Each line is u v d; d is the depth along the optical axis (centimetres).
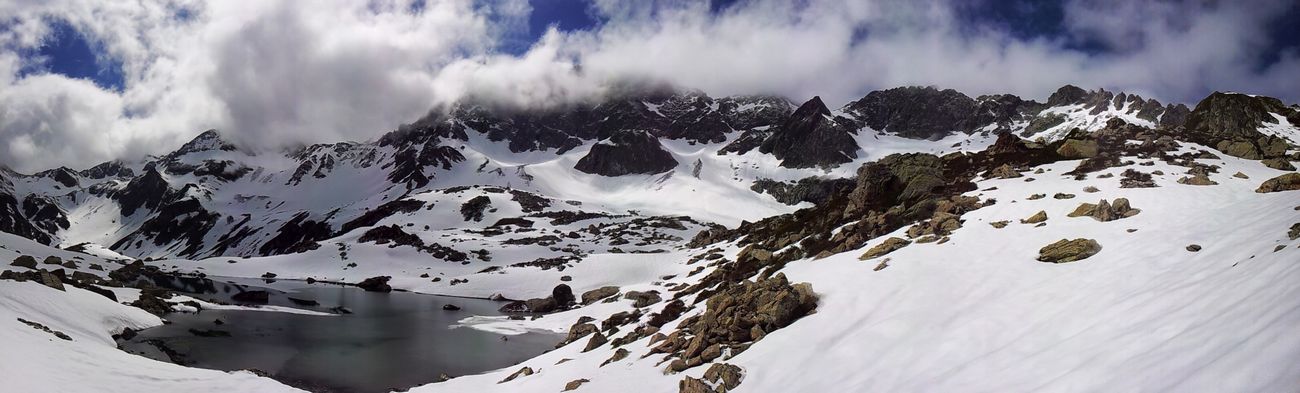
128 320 5700
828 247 5434
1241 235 3127
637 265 11219
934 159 7362
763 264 5947
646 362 3381
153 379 3394
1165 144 6800
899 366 2488
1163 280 2727
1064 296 2877
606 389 3078
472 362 4984
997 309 2881
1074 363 1981
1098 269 3195
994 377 2100
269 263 14462
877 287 3622
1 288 4581
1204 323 1877
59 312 4784
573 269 11369
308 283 12675
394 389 4106
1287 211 3303
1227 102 10125
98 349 3900
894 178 6750
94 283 7475
